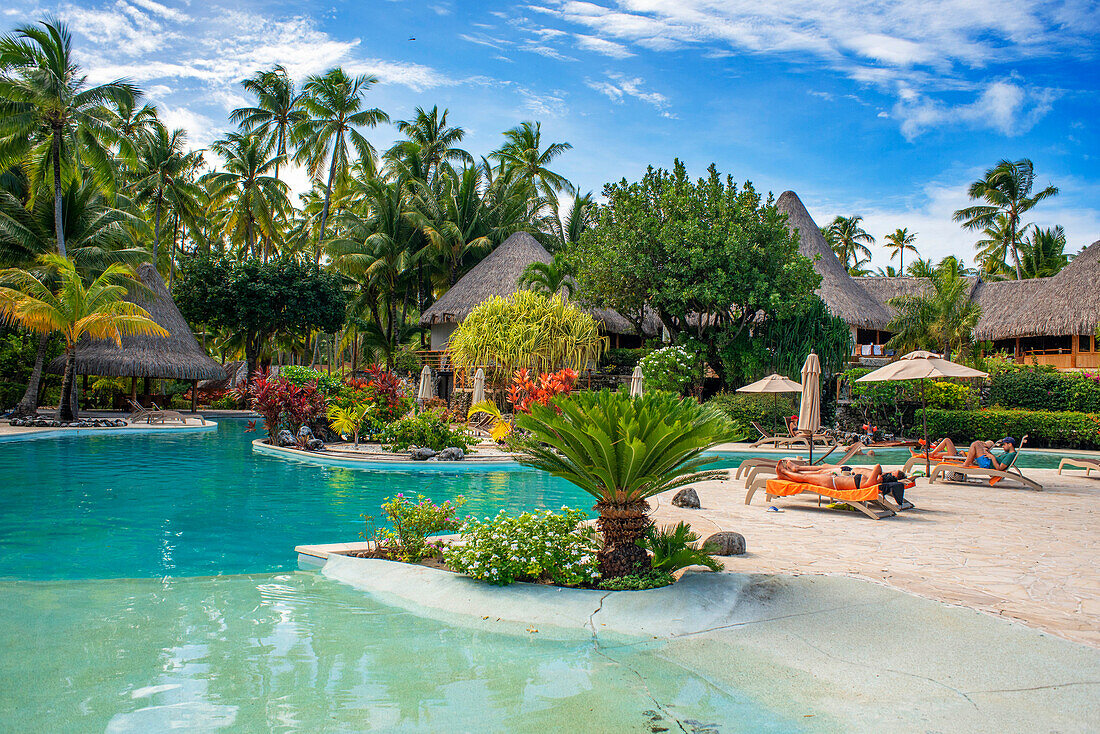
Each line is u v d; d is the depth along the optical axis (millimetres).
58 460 14578
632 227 25141
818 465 11023
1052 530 8086
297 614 5086
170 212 42500
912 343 27500
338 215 39812
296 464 14703
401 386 25141
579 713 3439
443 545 6613
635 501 5676
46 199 27469
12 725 3252
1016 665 3895
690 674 3932
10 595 5512
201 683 3805
